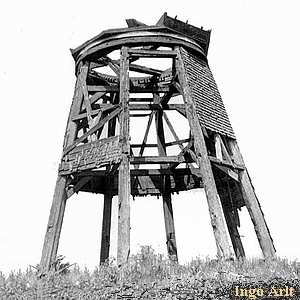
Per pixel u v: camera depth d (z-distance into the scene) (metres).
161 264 8.16
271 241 9.67
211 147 11.26
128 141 9.16
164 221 13.00
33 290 7.20
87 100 10.58
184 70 10.50
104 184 12.91
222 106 11.26
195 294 6.84
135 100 12.33
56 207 9.73
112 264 7.97
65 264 9.26
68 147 10.26
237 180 10.34
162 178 13.34
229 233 11.70
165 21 10.60
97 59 11.27
